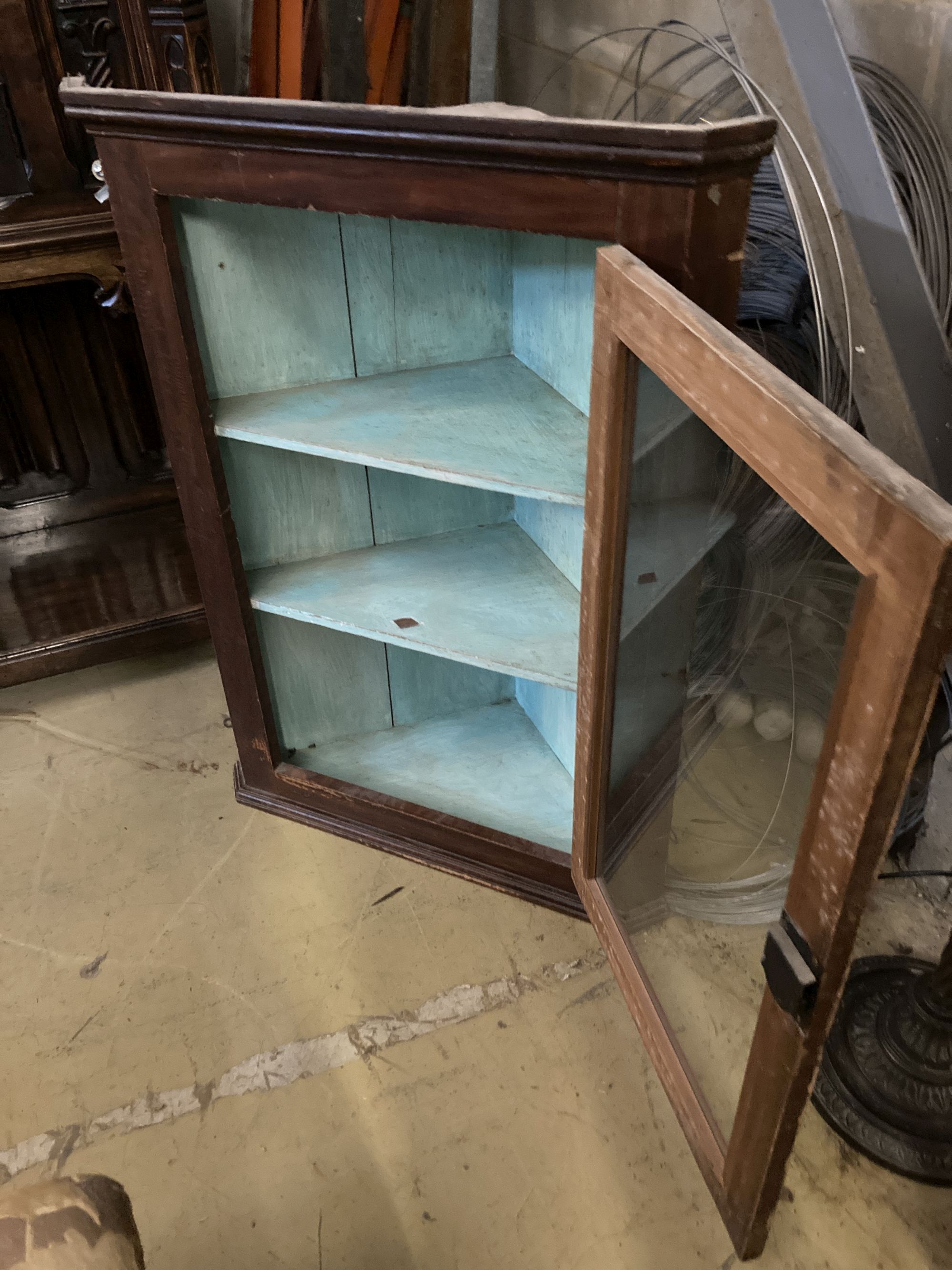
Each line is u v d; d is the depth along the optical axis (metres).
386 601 1.82
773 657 1.39
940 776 1.75
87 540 2.58
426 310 1.74
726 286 1.16
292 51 1.69
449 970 1.75
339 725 2.18
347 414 1.64
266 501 1.84
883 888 1.83
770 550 1.45
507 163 1.16
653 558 1.41
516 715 2.27
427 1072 1.59
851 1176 1.45
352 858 1.97
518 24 2.37
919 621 0.68
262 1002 1.70
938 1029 1.48
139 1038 1.65
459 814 1.97
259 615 1.91
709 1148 1.31
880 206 1.34
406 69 1.98
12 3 1.86
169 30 1.80
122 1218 0.87
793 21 1.31
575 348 1.59
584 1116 1.53
